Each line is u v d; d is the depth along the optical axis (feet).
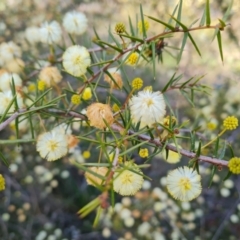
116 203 1.37
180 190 0.48
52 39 0.75
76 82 1.07
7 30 1.49
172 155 0.60
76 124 0.96
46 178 1.40
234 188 1.40
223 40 1.41
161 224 1.38
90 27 1.55
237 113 1.32
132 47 0.56
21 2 1.53
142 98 0.49
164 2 1.51
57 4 1.56
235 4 1.36
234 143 1.22
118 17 1.59
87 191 1.46
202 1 1.43
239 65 1.40
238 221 1.30
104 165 0.43
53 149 0.52
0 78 0.69
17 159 1.36
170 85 0.61
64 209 1.45
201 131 1.12
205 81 1.41
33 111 0.54
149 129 0.48
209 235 1.33
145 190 1.35
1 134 1.30
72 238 1.38
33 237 1.41
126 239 1.30
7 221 1.38
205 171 1.24
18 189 1.41
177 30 0.51
